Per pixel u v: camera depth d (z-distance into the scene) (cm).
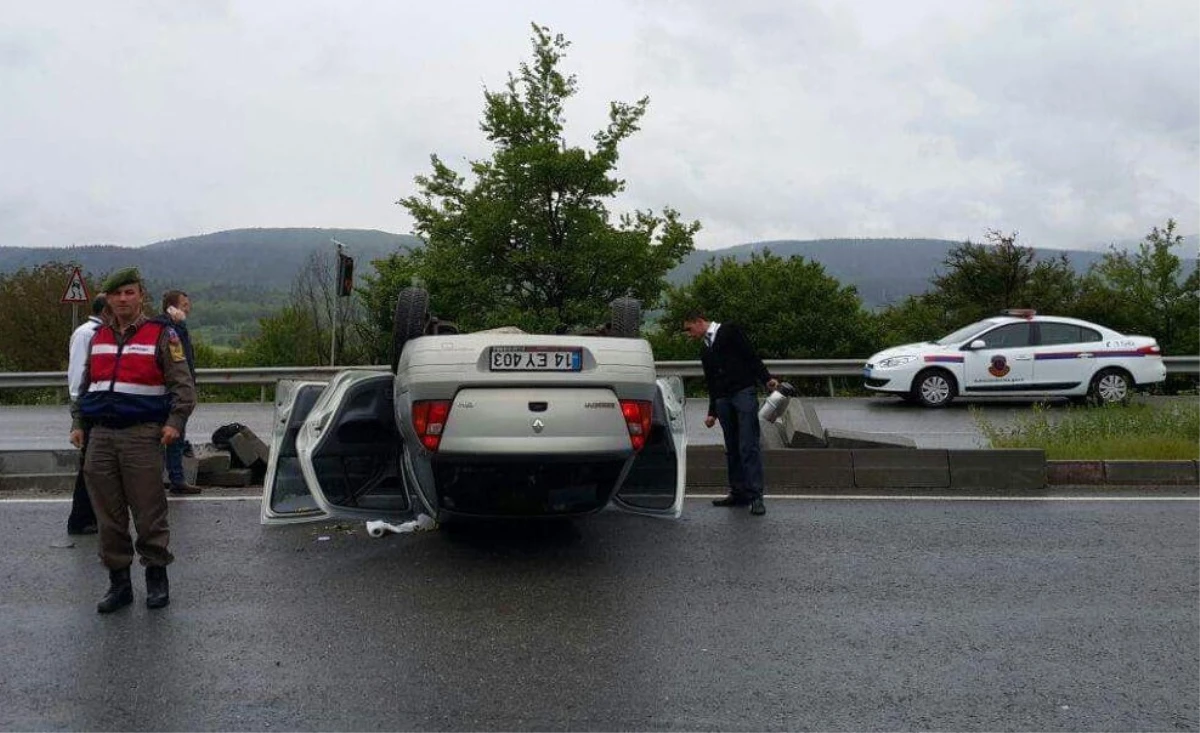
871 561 657
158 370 546
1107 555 673
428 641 497
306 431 723
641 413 639
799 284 2738
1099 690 440
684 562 651
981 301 2805
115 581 549
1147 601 570
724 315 2741
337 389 738
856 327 2697
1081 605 562
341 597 570
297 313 2909
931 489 925
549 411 615
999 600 571
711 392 839
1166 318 2689
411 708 415
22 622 526
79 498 721
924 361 1684
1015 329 1692
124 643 493
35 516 789
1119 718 411
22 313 2802
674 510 717
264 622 525
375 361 2711
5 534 727
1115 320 2617
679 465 732
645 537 721
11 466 944
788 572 629
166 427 543
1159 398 1802
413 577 611
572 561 652
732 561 654
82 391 555
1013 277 2764
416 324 718
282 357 2894
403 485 739
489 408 611
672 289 2820
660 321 2830
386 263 2767
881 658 478
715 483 945
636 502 738
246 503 839
